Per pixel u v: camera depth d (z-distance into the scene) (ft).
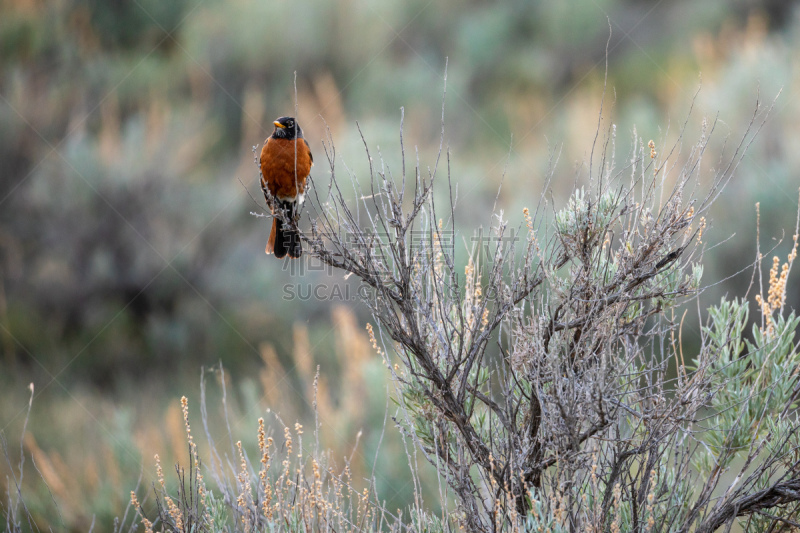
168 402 40.50
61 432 36.24
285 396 35.37
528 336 15.11
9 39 58.85
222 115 66.08
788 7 75.72
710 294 42.11
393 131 57.16
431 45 77.77
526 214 15.39
